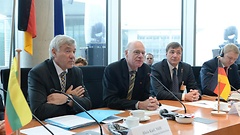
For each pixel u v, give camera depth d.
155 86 2.77
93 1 4.42
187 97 2.56
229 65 3.23
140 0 4.71
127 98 2.45
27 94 2.19
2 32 3.51
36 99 1.92
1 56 3.53
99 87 2.69
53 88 2.06
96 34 4.49
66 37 2.09
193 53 5.12
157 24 4.90
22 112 1.14
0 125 1.47
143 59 2.41
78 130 1.58
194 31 5.08
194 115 1.94
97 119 1.75
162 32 4.96
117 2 4.48
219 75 2.29
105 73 2.42
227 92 2.26
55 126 1.65
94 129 1.60
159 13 4.91
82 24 4.34
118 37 4.54
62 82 2.12
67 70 2.16
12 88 1.16
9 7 3.49
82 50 4.38
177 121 1.76
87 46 4.42
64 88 2.13
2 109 2.04
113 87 2.36
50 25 3.26
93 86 2.66
